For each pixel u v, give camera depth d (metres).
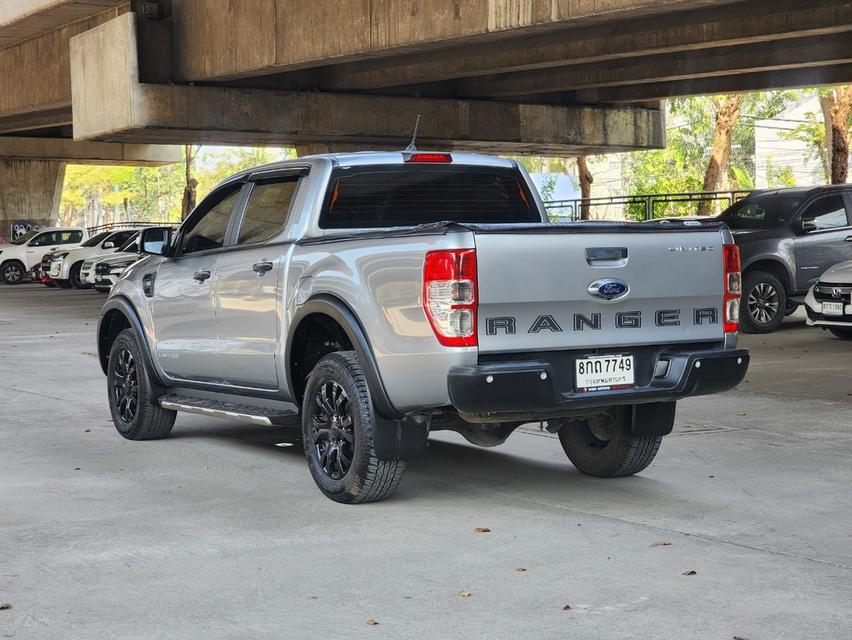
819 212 17.66
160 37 31.00
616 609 5.01
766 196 18.30
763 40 24.78
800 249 17.52
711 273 7.01
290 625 4.87
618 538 6.19
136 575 5.62
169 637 4.74
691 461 8.31
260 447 9.16
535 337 6.48
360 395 6.86
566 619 4.89
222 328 8.26
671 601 5.11
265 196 8.11
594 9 18.77
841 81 32.34
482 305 6.34
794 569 5.58
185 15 30.11
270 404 8.11
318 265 7.22
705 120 71.12
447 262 6.30
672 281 6.86
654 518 6.63
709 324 7.05
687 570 5.58
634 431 7.28
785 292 17.62
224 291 8.20
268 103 32.25
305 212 7.63
